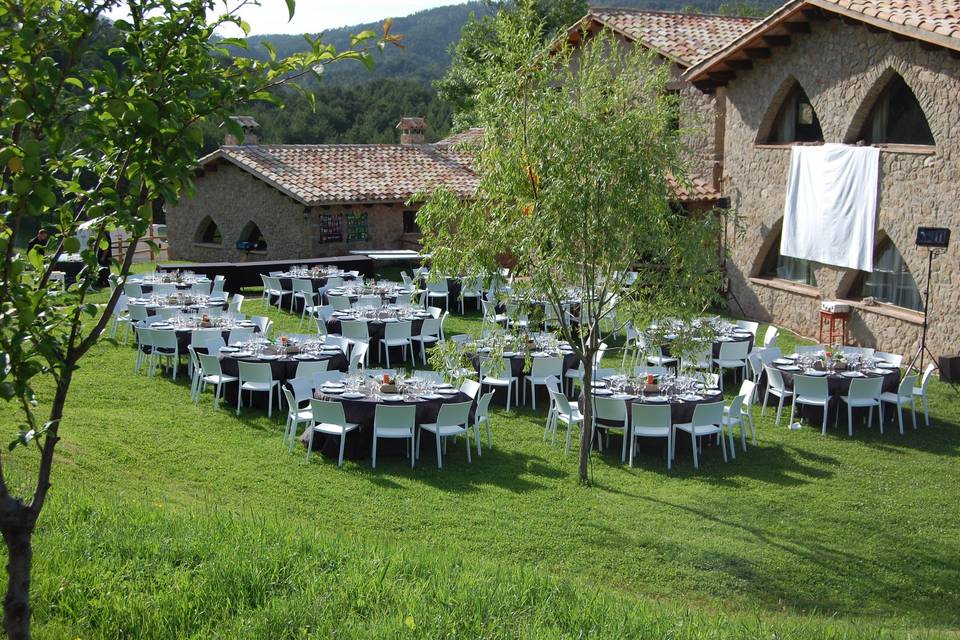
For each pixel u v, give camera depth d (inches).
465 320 848.3
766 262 865.5
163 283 832.9
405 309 720.3
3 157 139.6
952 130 627.5
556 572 335.9
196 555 266.1
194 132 156.0
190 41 155.7
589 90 417.7
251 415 545.3
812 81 769.6
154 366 630.5
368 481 438.3
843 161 729.0
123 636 217.3
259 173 1100.5
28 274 155.8
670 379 521.3
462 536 369.7
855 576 348.5
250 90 161.8
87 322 751.7
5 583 222.4
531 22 423.8
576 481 449.4
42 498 158.1
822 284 772.0
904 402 541.3
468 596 245.1
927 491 443.5
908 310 693.3
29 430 151.6
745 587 334.6
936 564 361.4
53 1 152.1
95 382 600.7
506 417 568.1
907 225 675.4
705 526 391.2
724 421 495.2
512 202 427.8
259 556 263.3
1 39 144.0
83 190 155.6
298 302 880.3
